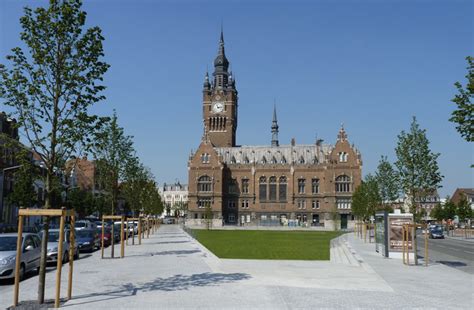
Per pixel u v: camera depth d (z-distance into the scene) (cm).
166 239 5747
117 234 5269
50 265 2917
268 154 13525
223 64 14662
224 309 1493
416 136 3225
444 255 3950
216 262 2922
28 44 1669
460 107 2127
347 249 3934
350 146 12275
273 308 1509
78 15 1703
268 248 4369
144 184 6700
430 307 1555
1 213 6638
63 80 1694
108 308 1502
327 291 1839
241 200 13112
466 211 10775
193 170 13088
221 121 14312
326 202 12194
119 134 4066
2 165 6594
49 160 1698
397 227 3369
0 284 2189
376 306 1560
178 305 1548
